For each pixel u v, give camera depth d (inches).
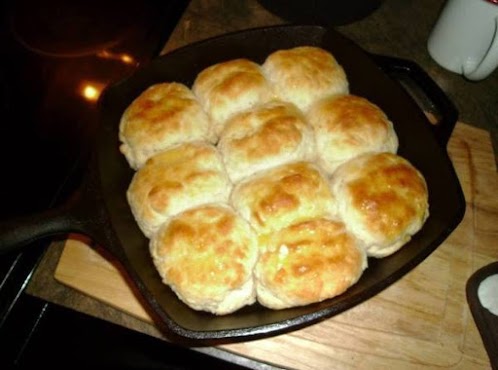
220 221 13.6
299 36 17.8
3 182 15.3
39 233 12.9
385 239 14.1
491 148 18.8
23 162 15.7
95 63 17.1
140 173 14.8
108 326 15.9
